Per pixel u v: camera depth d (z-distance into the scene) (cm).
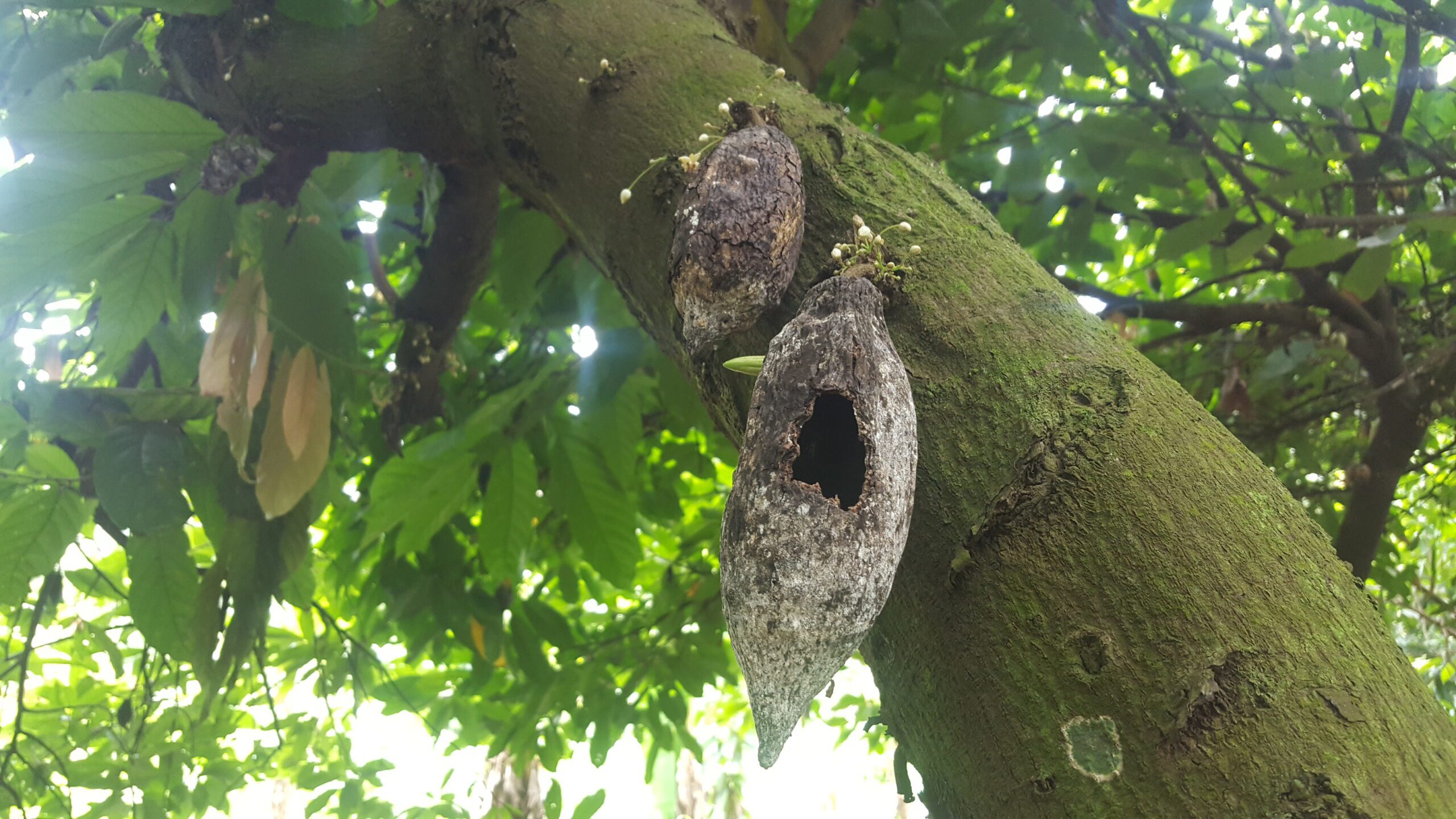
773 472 116
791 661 114
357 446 424
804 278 160
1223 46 347
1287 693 112
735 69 197
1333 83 310
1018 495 133
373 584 438
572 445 381
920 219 161
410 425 402
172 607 321
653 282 190
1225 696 114
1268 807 107
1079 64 338
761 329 160
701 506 531
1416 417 372
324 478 347
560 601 552
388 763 423
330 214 318
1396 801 104
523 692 459
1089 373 140
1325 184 300
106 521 341
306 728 454
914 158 176
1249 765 110
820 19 317
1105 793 117
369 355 478
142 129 258
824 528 112
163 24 299
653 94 199
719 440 460
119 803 393
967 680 133
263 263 309
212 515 331
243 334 301
